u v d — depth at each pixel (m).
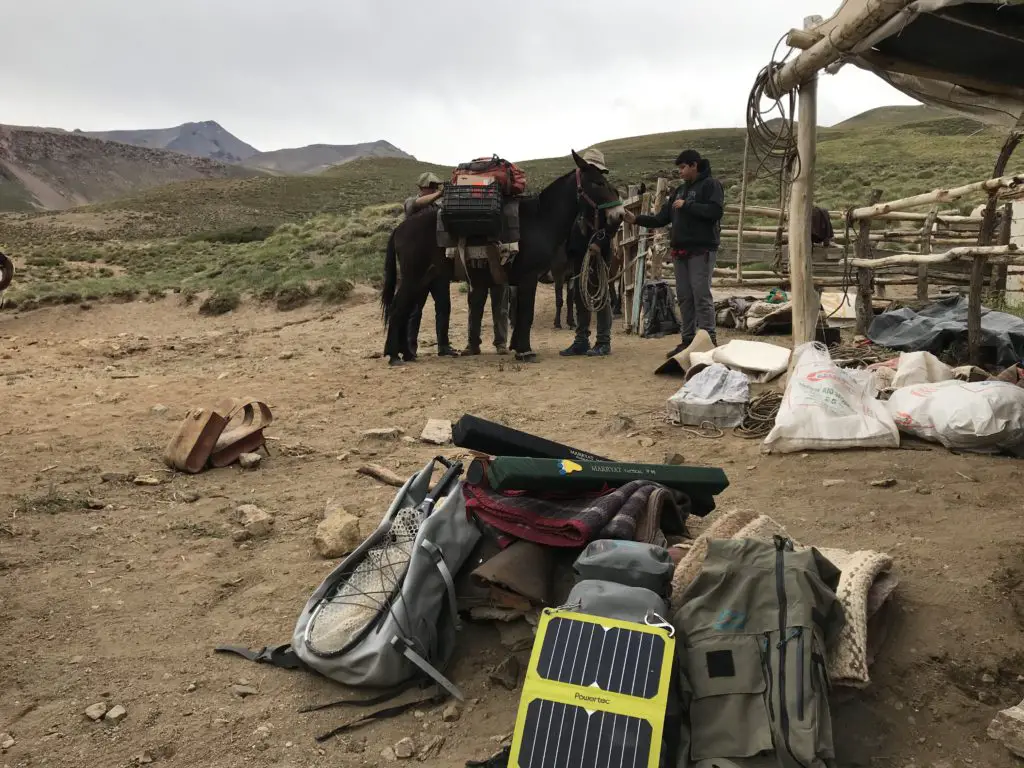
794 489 5.38
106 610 4.18
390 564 3.75
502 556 3.67
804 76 6.52
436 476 6.14
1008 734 2.95
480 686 3.47
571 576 3.75
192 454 6.44
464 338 14.26
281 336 16.55
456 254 10.42
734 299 12.94
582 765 2.67
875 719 3.10
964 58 5.22
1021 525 4.43
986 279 11.66
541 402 8.45
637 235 13.61
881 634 3.51
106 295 22.98
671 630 2.86
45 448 7.16
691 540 4.30
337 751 3.12
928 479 5.33
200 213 90.81
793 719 2.73
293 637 3.69
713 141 125.81
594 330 14.30
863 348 8.83
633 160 105.38
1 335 19.84
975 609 3.67
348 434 7.61
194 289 23.03
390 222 33.47
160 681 3.57
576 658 2.85
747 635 2.96
